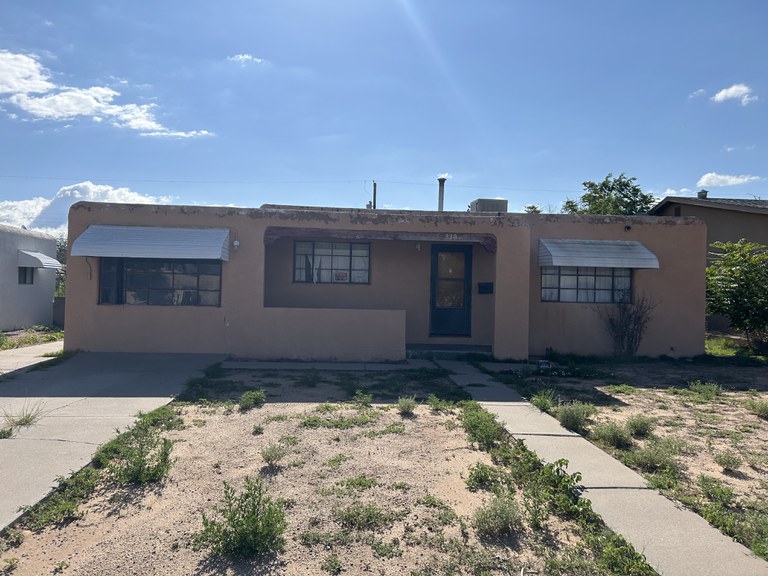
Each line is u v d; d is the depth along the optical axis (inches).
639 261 523.5
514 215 525.7
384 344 484.4
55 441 236.2
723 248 636.7
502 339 500.4
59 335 683.4
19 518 163.9
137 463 199.2
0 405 303.7
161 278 482.0
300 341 478.6
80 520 168.7
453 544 158.2
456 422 287.4
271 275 539.8
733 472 222.5
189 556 149.3
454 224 500.1
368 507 179.0
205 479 202.1
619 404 343.6
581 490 195.8
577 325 551.2
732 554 152.6
